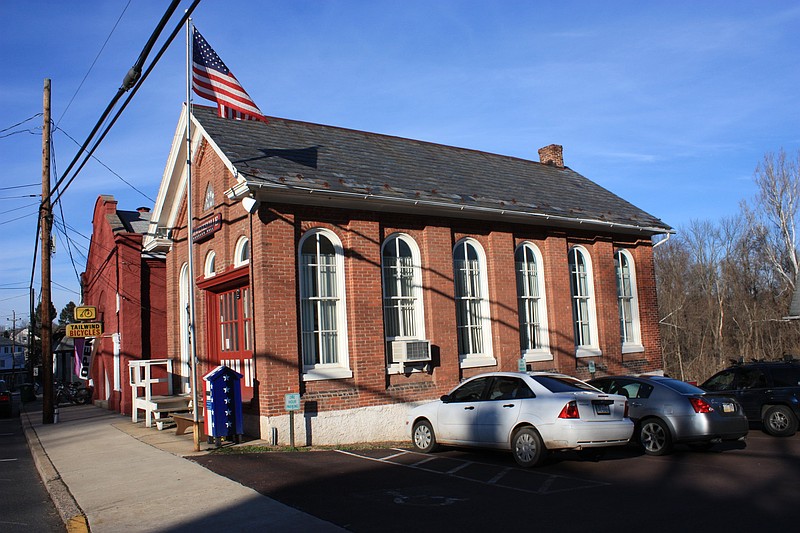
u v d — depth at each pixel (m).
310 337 14.44
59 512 8.82
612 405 10.83
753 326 46.69
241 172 13.57
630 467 10.91
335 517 7.67
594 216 20.47
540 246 19.52
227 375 12.93
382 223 15.96
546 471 10.54
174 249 19.44
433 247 16.69
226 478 9.89
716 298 49.94
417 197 15.98
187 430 15.41
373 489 9.16
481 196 17.92
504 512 7.89
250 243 14.16
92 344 28.28
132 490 9.49
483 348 17.70
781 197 42.59
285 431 13.43
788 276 43.06
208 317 16.94
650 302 22.48
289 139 16.78
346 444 14.15
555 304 19.30
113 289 22.86
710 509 7.89
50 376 20.94
